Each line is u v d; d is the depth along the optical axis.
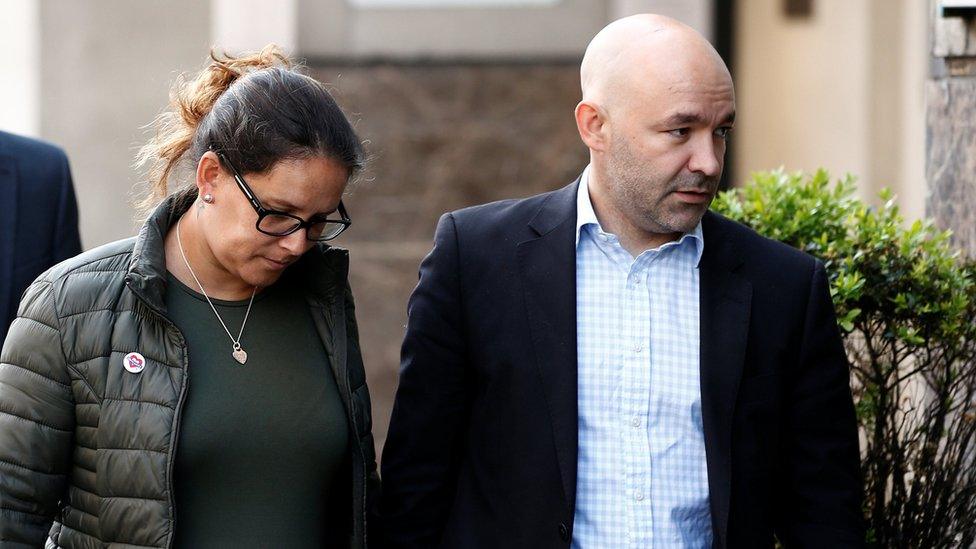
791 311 4.76
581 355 4.69
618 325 4.71
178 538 4.39
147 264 4.38
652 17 4.67
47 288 4.45
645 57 4.51
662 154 4.47
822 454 4.78
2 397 4.38
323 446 4.58
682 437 4.65
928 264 5.49
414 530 4.87
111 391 4.35
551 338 4.67
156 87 10.09
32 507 4.36
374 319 10.50
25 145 6.31
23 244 6.16
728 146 10.33
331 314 4.71
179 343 4.42
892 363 5.62
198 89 4.59
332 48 10.49
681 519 4.62
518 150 10.49
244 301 4.63
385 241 10.52
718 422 4.62
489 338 4.74
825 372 4.80
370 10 10.48
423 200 10.52
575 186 4.92
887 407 5.64
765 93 10.26
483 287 4.80
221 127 4.34
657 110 4.46
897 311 5.50
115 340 4.39
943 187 6.12
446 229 4.92
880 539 5.62
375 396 10.49
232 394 4.48
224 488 4.46
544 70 10.48
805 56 10.19
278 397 4.54
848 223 5.71
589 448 4.63
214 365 4.52
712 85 4.48
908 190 9.66
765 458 4.70
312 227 4.40
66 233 6.34
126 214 10.15
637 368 4.66
